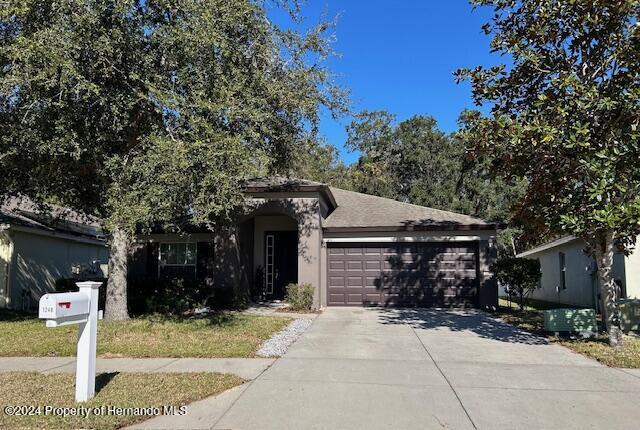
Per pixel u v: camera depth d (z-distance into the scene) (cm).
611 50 893
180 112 929
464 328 1165
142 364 786
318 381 680
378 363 791
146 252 1758
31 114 946
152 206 912
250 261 1780
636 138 788
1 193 1252
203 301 1510
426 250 1652
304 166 2205
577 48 932
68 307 551
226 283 1575
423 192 3173
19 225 1650
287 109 1204
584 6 864
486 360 816
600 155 796
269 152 1209
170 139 958
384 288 1655
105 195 1051
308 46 1212
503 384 669
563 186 935
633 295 1370
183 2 955
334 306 1656
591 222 848
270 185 1535
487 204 3188
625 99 810
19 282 1683
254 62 1115
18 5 822
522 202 1092
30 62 833
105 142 1060
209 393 619
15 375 709
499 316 1390
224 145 905
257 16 1077
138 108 1038
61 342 944
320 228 1590
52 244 1905
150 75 983
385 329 1149
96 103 972
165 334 1015
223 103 948
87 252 2194
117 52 934
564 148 866
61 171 1138
